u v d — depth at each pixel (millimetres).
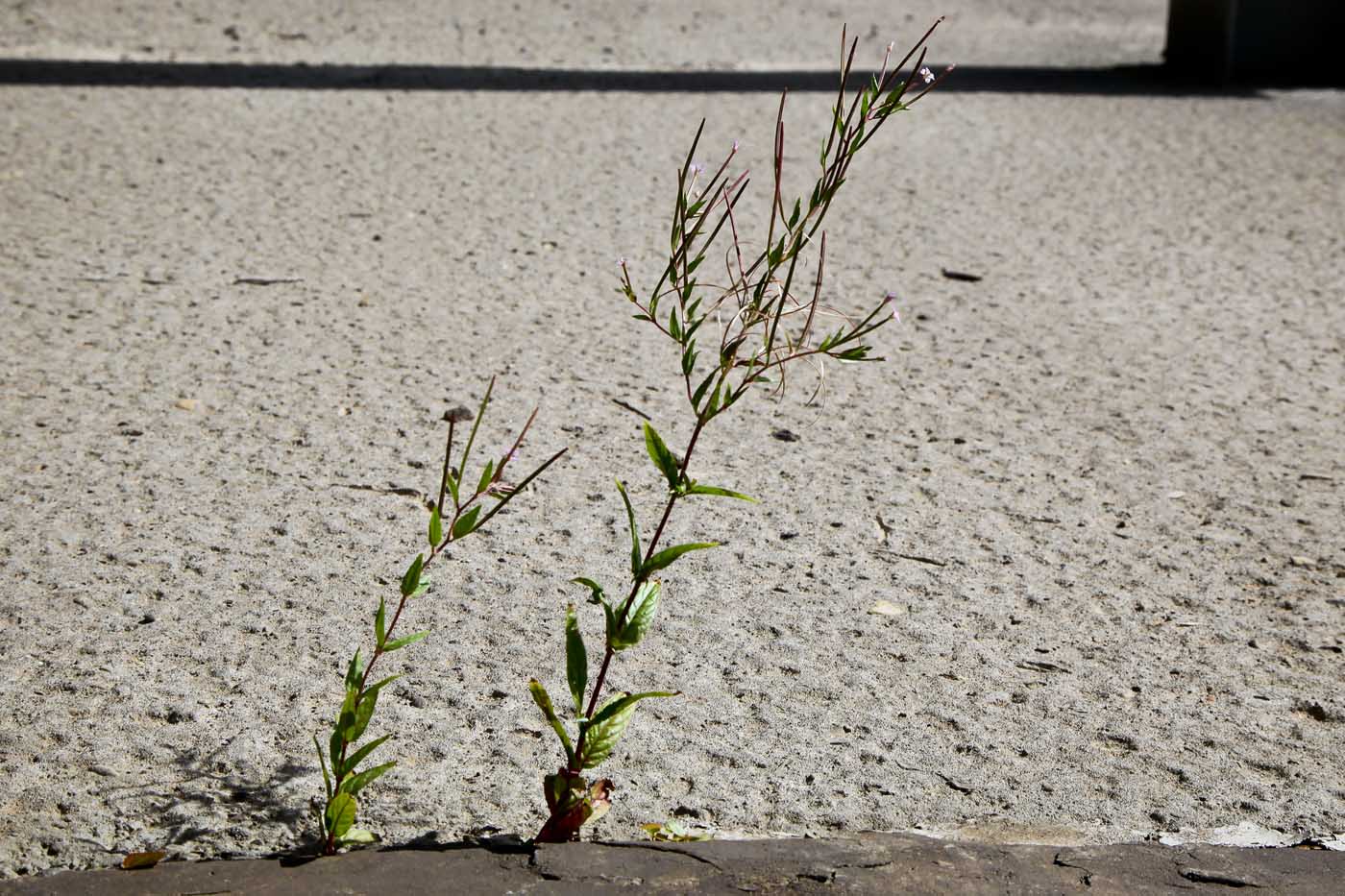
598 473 4566
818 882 2602
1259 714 3299
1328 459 4883
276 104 10672
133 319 5926
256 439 4738
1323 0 13484
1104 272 7219
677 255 2613
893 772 3020
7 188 7984
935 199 8680
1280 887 2633
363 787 2725
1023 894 2588
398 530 4105
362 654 3412
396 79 11852
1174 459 4859
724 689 3332
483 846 2711
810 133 10414
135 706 3160
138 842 2701
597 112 10828
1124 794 2969
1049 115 11391
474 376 5410
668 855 2674
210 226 7449
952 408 5297
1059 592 3887
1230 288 6980
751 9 16281
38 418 4832
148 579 3748
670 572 3912
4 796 2826
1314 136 10750
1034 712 3279
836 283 6879
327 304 6238
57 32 13281
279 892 2525
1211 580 3982
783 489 4512
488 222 7746
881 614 3725
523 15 15242
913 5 17312
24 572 3752
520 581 3824
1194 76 13344
